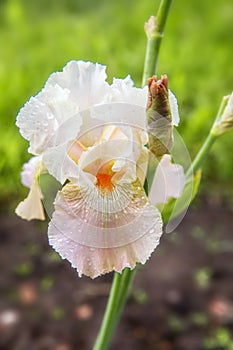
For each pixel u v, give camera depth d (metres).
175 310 1.14
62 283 1.21
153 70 0.52
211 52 1.93
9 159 1.35
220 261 1.29
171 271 1.26
